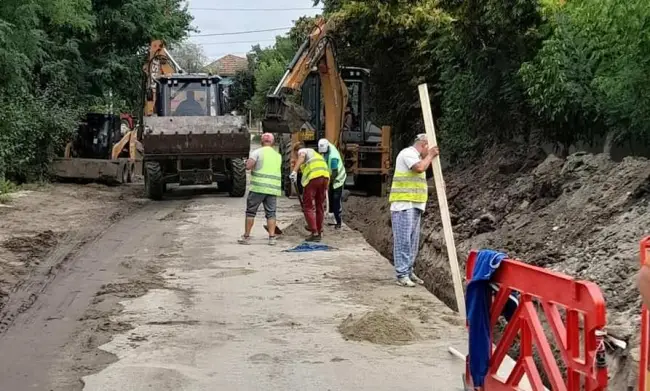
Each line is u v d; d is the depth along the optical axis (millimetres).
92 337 7680
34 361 6953
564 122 14406
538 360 6297
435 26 19828
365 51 24734
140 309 8805
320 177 13516
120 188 23906
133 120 30516
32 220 15797
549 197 12898
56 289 9852
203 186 24875
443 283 12602
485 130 19500
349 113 21469
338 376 6555
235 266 11391
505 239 12141
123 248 12969
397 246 10141
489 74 17781
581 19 11578
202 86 21578
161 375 6484
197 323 8219
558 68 12617
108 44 29672
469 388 6012
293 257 12164
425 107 8047
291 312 8688
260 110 62469
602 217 10453
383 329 7672
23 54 20594
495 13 15641
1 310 8805
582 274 8969
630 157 11875
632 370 5992
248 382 6387
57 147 24141
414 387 6305
